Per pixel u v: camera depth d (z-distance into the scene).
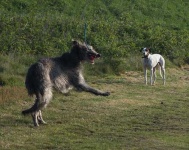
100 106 16.27
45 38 25.72
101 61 23.45
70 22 29.83
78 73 13.85
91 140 12.23
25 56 22.78
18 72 20.58
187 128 13.77
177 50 27.94
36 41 24.97
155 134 13.00
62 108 15.72
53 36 27.33
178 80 22.97
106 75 22.33
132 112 15.66
